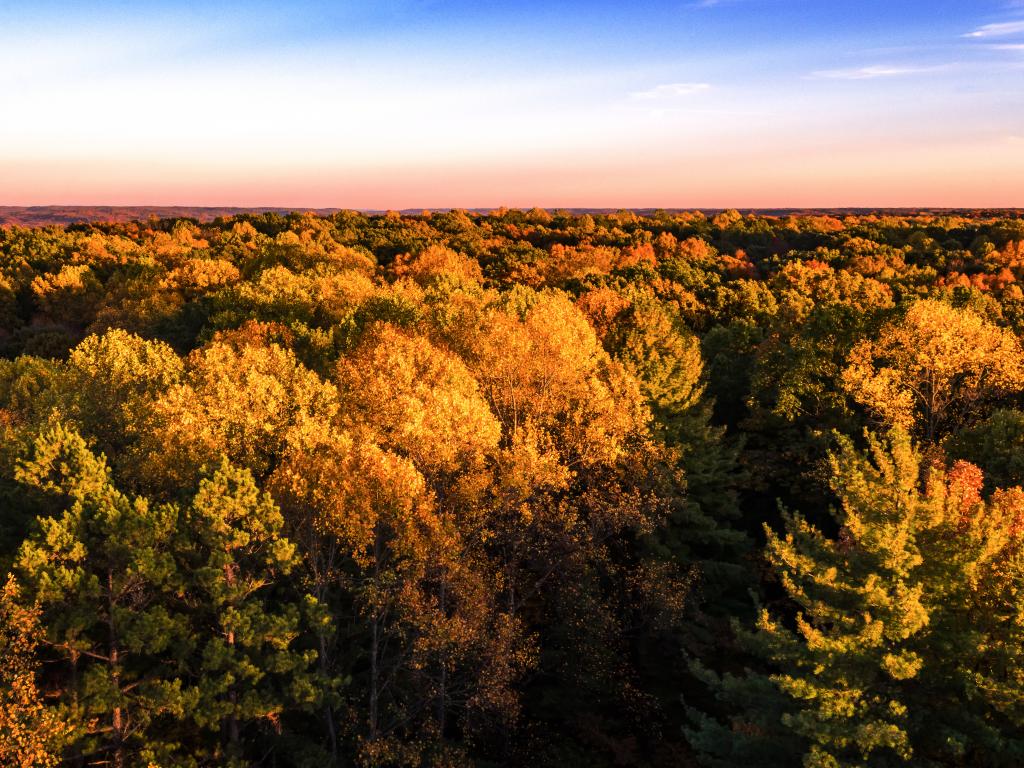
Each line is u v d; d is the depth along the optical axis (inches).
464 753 1067.3
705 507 1641.2
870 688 714.8
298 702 946.1
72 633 870.4
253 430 1180.5
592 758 1161.4
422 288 3410.4
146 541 898.7
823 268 4298.7
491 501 1168.2
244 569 1055.0
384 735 1063.0
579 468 1421.0
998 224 6328.7
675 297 3253.0
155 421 1237.7
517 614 1328.7
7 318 3909.9
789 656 730.2
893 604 672.4
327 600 1186.0
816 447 1711.4
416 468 1111.6
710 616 1423.5
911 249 5260.8
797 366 1781.5
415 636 1061.1
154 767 841.5
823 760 633.6
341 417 1247.5
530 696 1279.5
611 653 1246.3
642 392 1672.0
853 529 739.4
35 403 1697.8
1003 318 2333.9
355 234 6427.2
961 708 699.4
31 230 5944.9
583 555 1216.8
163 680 909.8
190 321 2999.5
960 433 1424.7
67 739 824.9
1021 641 699.4
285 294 2677.2
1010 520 759.1
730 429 2110.0
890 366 1705.2
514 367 1456.7
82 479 1055.6
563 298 2247.8
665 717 1221.1
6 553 1114.1
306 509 1037.8
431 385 1339.8
